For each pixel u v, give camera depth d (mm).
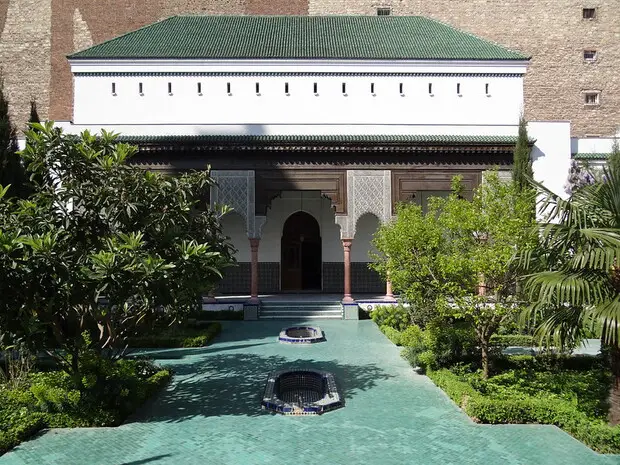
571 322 6078
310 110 16656
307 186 16141
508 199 8344
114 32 24203
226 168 16016
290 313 16062
